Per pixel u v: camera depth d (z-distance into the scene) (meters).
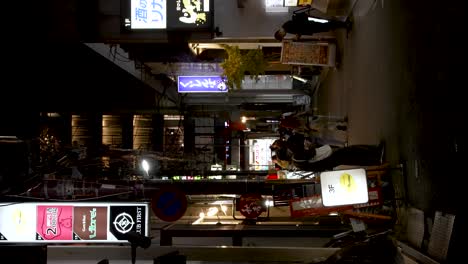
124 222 7.37
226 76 21.05
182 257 6.30
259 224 11.56
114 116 33.31
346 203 8.38
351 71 13.45
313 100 29.78
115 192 9.14
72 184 8.90
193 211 13.91
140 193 9.29
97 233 7.36
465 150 5.62
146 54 21.55
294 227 10.88
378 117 10.22
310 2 13.54
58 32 16.47
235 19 16.20
